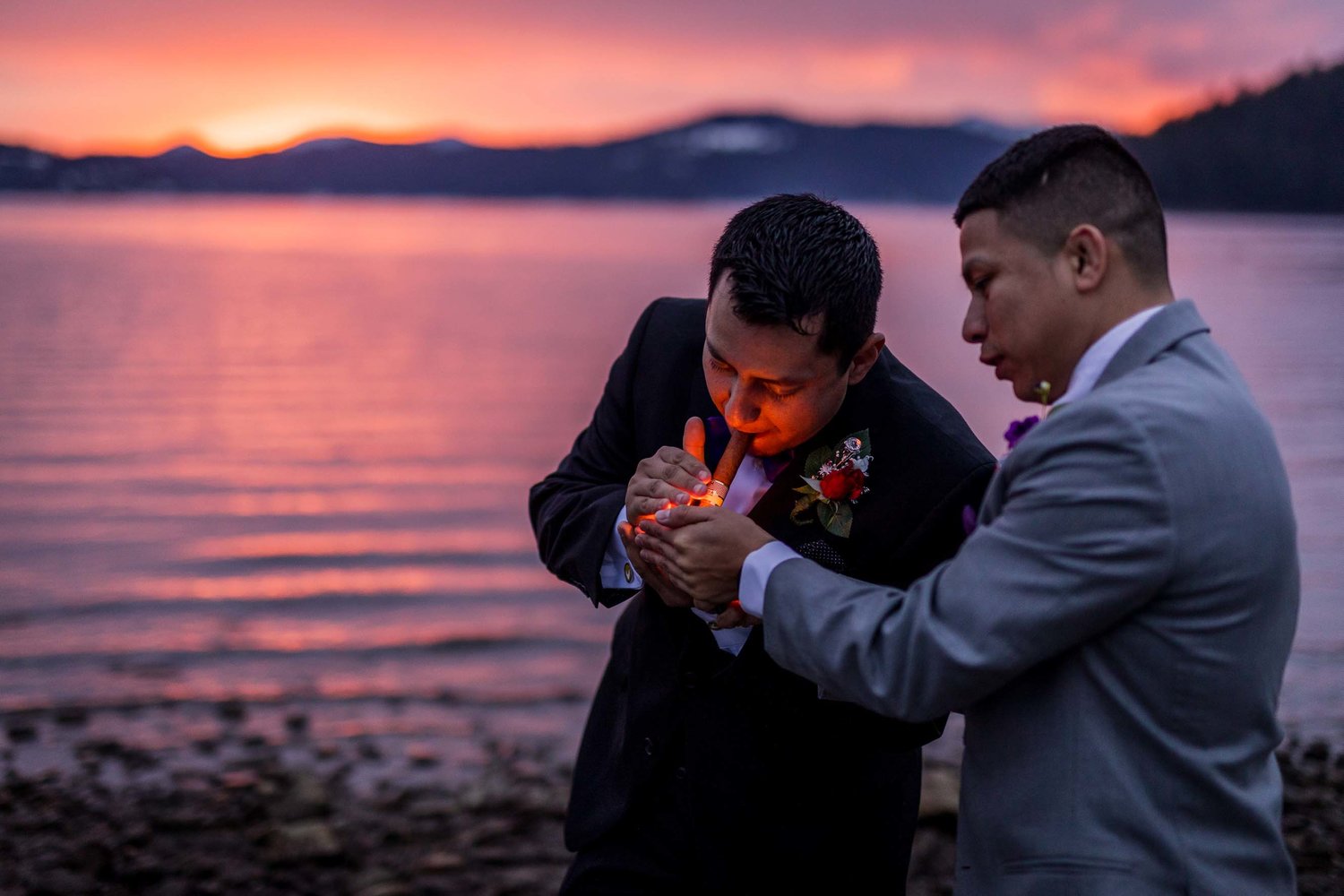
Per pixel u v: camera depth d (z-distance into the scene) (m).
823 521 2.41
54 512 17.83
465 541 16.09
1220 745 1.79
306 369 38.88
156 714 7.88
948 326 47.44
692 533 2.16
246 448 24.42
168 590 12.80
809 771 2.45
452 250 154.62
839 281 2.13
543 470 22.53
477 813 5.48
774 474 2.53
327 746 7.02
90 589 12.79
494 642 10.48
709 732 2.45
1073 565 1.76
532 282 87.75
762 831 2.46
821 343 2.16
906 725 2.39
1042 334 1.93
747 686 2.41
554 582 13.40
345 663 9.69
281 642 10.45
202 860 4.63
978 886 1.93
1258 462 1.78
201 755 6.79
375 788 6.11
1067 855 1.80
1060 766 1.83
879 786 2.54
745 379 2.23
